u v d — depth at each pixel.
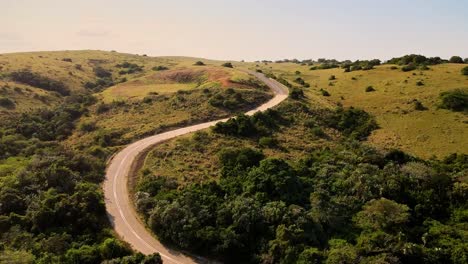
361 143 81.12
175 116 93.00
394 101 101.88
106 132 85.75
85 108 107.00
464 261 46.38
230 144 74.81
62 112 103.31
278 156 71.62
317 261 44.03
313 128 86.94
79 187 57.44
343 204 56.31
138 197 56.44
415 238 50.97
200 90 106.69
